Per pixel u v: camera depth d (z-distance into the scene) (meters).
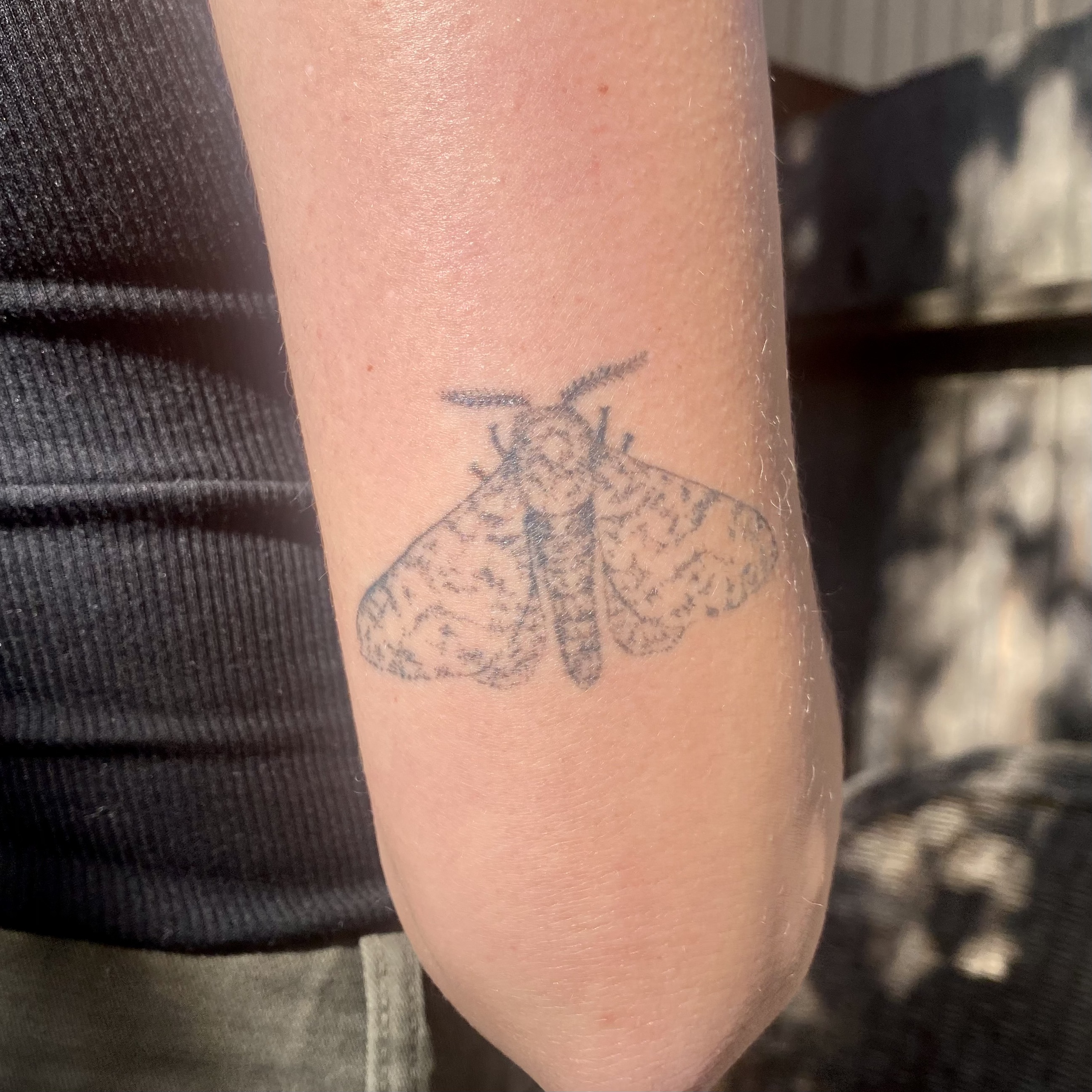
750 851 0.18
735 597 0.17
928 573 0.69
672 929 0.17
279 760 0.21
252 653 0.20
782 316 0.18
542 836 0.17
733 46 0.17
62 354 0.19
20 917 0.21
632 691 0.17
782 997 0.20
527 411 0.16
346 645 0.18
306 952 0.21
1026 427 0.62
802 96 0.83
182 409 0.20
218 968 0.21
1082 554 0.59
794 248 0.76
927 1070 0.35
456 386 0.16
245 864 0.21
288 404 0.21
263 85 0.16
